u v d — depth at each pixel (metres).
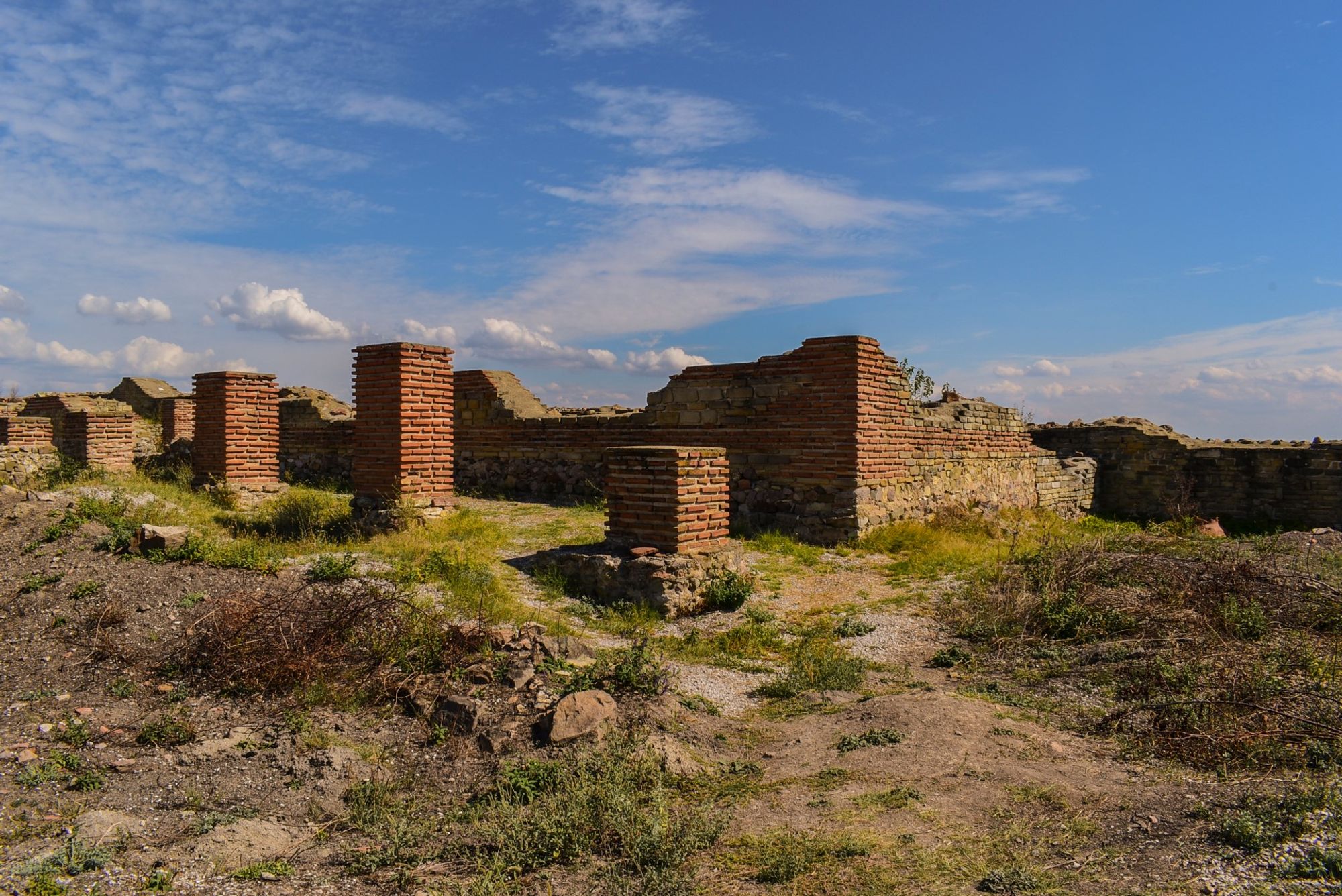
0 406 27.00
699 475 9.92
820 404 13.49
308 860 4.23
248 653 6.50
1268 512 21.50
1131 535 12.84
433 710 5.95
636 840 4.22
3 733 5.41
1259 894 3.46
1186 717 5.76
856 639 8.62
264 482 15.78
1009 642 8.24
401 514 11.79
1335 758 5.07
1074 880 3.76
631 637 8.20
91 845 4.05
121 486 13.65
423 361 12.23
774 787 5.12
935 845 4.20
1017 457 19.73
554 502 16.56
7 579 8.07
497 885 3.89
